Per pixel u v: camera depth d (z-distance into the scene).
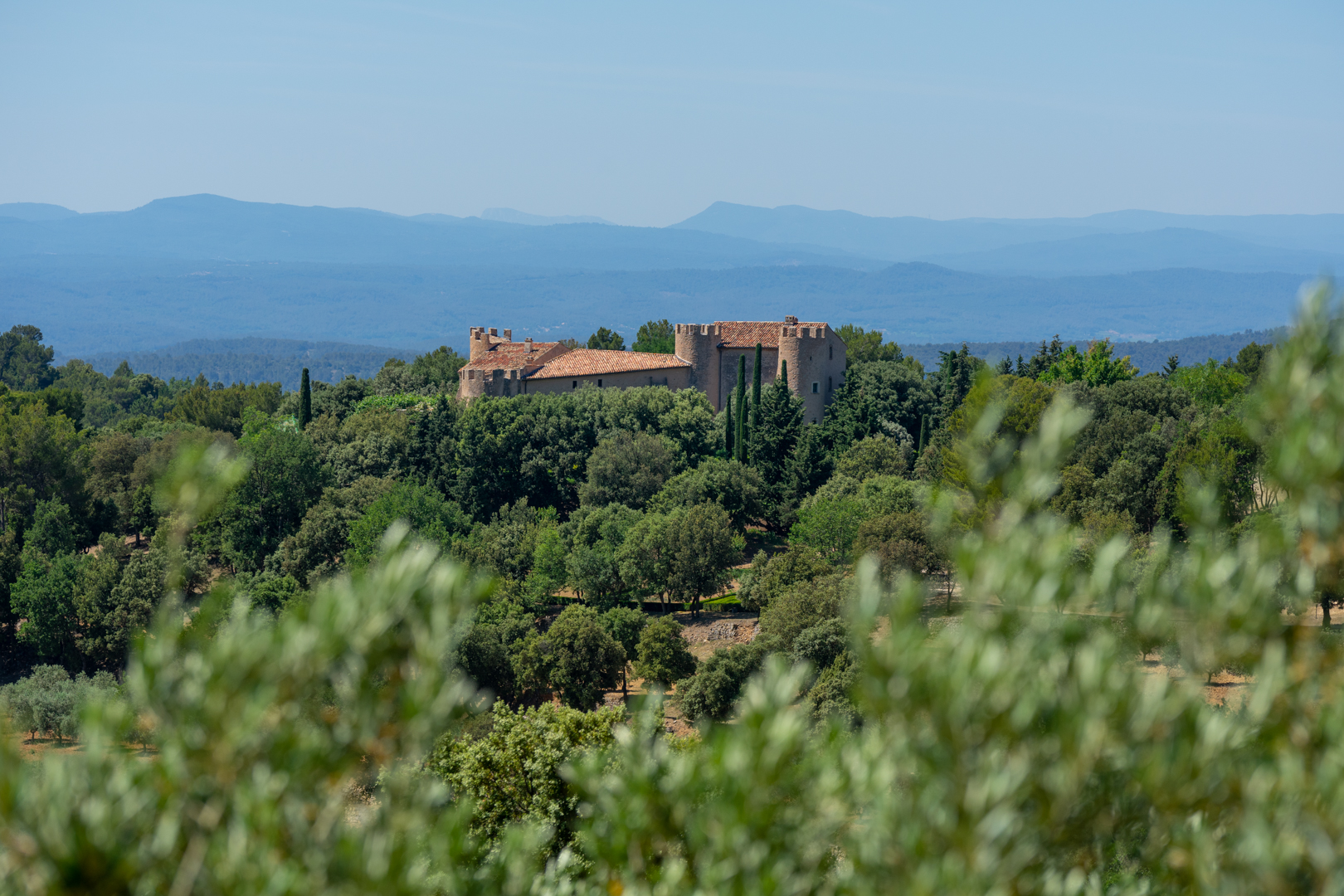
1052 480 31.30
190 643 30.66
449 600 30.59
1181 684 31.25
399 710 30.06
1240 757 30.80
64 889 26.83
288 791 29.50
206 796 29.42
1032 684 29.03
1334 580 31.05
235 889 27.86
